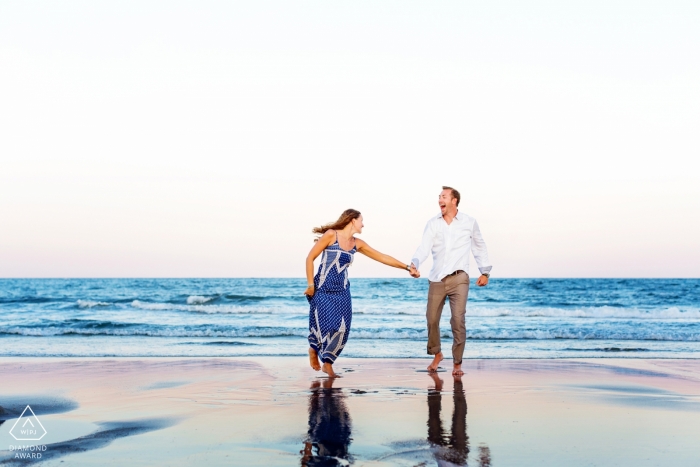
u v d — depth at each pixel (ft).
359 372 21.48
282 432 12.06
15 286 149.07
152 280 190.60
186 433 12.04
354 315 66.49
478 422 12.99
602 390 17.57
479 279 21.40
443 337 37.01
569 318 62.54
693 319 61.31
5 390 17.75
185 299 91.97
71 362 24.31
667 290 113.70
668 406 15.03
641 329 47.85
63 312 68.33
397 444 11.05
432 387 17.95
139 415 13.96
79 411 14.52
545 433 11.96
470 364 23.95
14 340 34.78
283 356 27.02
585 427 12.51
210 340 34.99
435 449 10.69
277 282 156.87
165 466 9.73
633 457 10.20
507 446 10.91
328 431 12.12
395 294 104.01
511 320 59.88
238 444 11.11
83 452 10.61
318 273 20.36
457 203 21.08
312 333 20.49
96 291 127.34
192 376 20.49
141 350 30.25
